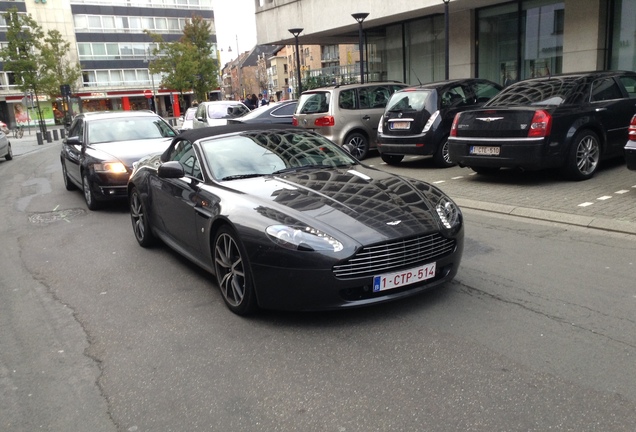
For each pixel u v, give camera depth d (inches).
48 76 1429.6
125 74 2672.2
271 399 121.6
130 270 222.8
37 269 233.9
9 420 120.6
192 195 194.5
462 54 683.4
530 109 307.0
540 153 304.0
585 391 116.5
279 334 153.5
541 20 594.9
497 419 108.7
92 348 153.6
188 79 2132.1
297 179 187.9
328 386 125.3
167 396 126.0
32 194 443.8
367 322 156.8
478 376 125.1
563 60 573.3
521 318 153.7
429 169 417.1
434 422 109.1
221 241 173.2
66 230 304.8
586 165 320.2
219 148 209.6
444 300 169.2
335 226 153.1
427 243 159.2
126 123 395.9
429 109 402.3
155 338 157.0
